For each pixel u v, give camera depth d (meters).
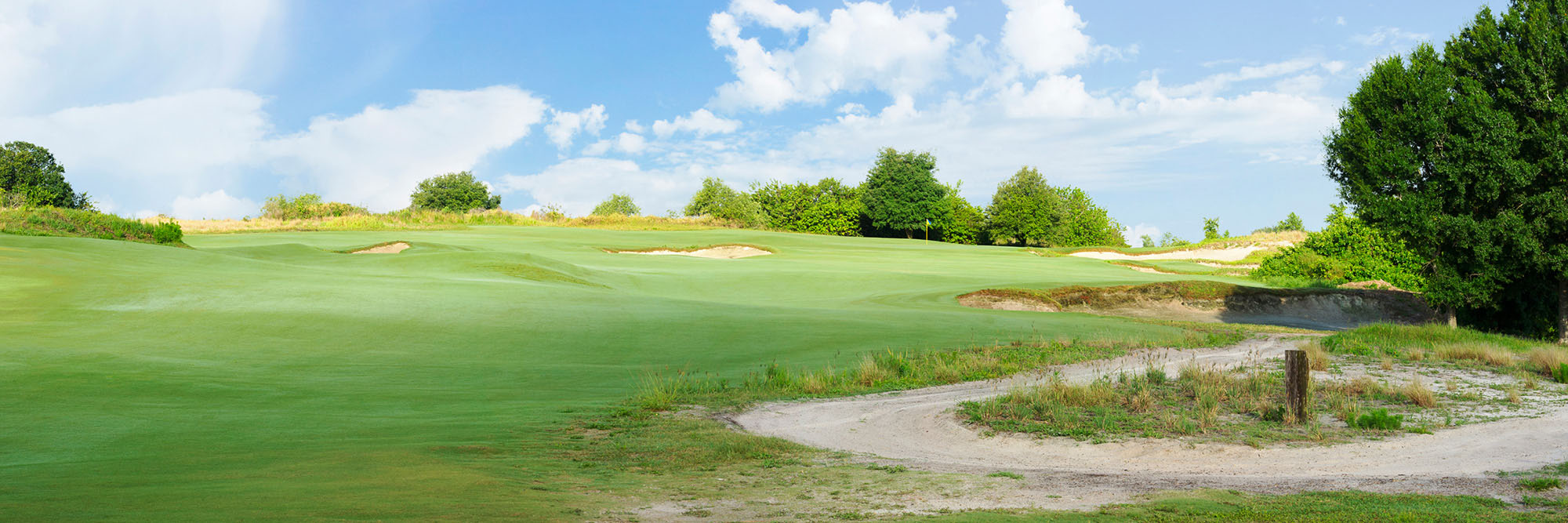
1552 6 25.86
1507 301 31.73
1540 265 25.98
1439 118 26.33
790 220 119.06
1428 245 27.53
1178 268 55.62
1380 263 46.25
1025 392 14.30
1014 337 23.33
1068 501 7.72
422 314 24.23
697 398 15.13
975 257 61.00
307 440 10.77
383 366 18.23
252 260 38.81
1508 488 7.89
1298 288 40.19
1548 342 25.55
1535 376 16.30
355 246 55.81
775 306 30.75
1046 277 44.34
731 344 21.77
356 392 15.18
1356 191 28.70
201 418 12.25
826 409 14.41
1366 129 28.03
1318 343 21.20
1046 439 11.35
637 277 43.06
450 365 18.52
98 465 9.07
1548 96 25.58
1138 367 18.16
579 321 24.27
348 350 19.98
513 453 10.20
